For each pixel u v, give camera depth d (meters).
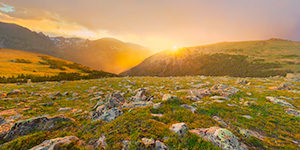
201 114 15.73
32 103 25.70
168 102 17.59
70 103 28.17
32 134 10.28
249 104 19.66
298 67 164.25
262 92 28.16
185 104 17.81
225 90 28.08
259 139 10.92
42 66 148.12
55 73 122.44
